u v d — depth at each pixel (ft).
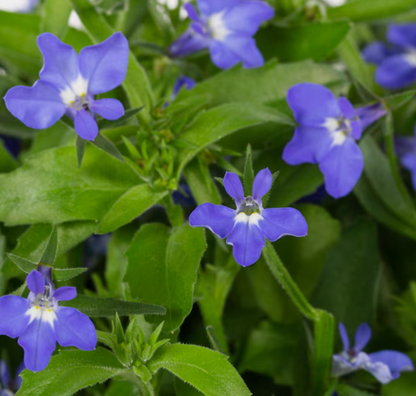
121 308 0.68
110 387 0.79
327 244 0.87
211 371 0.70
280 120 0.78
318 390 0.80
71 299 0.67
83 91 0.71
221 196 0.81
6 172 0.86
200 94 0.82
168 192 0.77
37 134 0.87
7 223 0.76
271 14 0.85
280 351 0.86
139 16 0.86
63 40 0.86
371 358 0.81
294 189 0.83
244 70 0.83
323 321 0.78
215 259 0.82
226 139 0.81
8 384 0.87
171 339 0.73
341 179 0.79
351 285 0.86
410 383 0.83
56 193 0.77
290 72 0.84
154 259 0.75
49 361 0.70
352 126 0.78
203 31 0.84
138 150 0.78
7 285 0.78
